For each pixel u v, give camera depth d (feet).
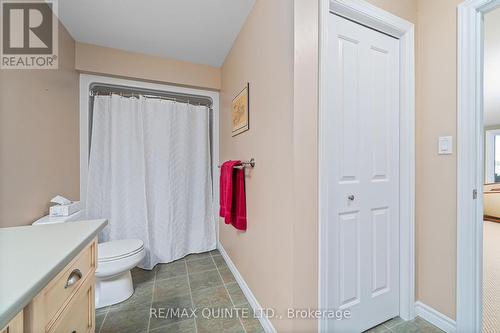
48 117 5.14
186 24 5.87
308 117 3.50
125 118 7.29
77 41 6.59
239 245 6.18
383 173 4.51
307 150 3.50
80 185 6.82
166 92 8.00
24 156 4.27
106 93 7.31
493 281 5.90
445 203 4.28
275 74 3.99
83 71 6.72
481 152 3.98
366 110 4.28
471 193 3.93
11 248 2.40
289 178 3.52
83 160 6.89
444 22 4.28
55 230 3.00
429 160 4.53
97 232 3.10
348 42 4.06
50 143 5.21
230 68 7.07
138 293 5.79
